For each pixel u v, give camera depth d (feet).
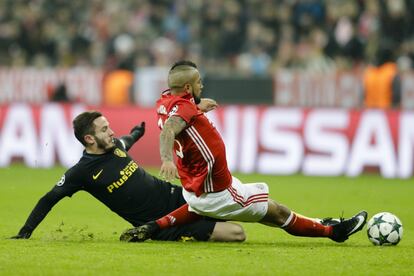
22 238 99.55
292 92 245.04
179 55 285.23
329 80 242.37
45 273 78.07
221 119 224.74
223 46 287.69
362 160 217.15
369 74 240.12
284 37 283.38
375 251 93.35
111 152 100.12
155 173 207.92
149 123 227.20
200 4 299.99
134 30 302.25
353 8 281.74
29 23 299.99
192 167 95.76
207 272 79.15
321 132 219.82
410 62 268.21
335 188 185.16
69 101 260.21
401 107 234.79
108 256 87.45
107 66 286.46
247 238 107.04
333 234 99.09
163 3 312.50
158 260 85.35
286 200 161.79
